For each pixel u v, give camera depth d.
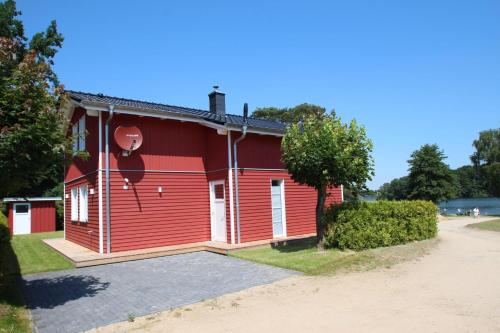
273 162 14.39
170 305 6.56
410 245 11.61
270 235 13.85
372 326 5.16
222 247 12.04
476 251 11.01
